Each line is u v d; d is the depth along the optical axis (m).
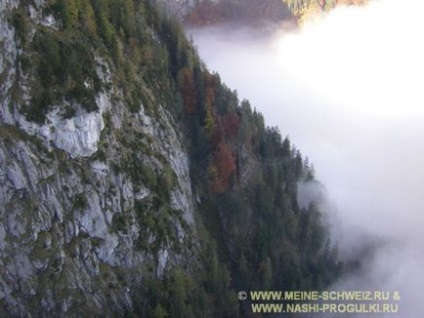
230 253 140.88
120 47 124.88
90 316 104.75
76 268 104.69
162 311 110.81
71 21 109.44
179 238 123.50
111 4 131.25
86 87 105.38
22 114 98.38
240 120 147.88
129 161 114.62
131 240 113.00
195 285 122.94
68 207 103.88
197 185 139.62
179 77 143.38
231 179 144.12
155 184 118.69
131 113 118.62
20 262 99.81
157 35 148.75
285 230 144.50
